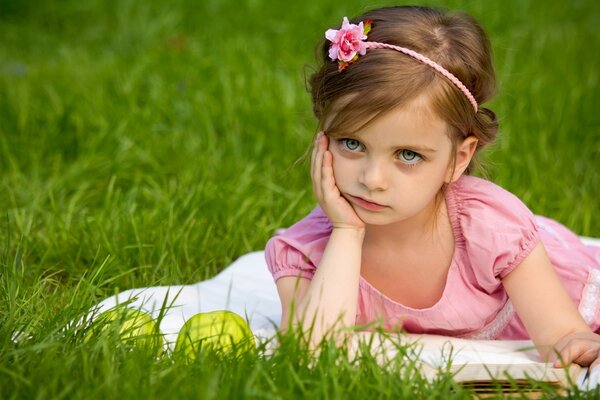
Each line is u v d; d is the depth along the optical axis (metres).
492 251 3.62
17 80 7.48
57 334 3.47
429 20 3.54
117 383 3.07
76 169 5.91
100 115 6.69
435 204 3.71
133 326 3.53
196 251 4.99
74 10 9.62
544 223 4.43
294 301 3.54
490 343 3.78
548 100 7.17
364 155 3.42
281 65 7.84
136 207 5.41
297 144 6.46
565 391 3.27
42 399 3.00
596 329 4.11
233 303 4.36
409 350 3.59
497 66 7.82
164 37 8.83
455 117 3.43
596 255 4.48
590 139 6.77
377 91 3.32
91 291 3.87
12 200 5.37
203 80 7.50
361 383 3.10
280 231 4.28
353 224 3.62
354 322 3.57
